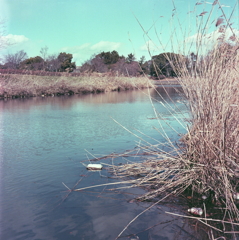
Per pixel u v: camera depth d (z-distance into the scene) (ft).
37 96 65.57
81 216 8.76
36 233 7.80
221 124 10.25
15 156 15.25
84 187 11.07
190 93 11.59
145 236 7.66
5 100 53.98
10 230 7.93
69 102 49.24
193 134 11.64
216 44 11.01
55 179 11.86
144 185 11.39
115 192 10.65
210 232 7.88
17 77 74.59
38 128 23.54
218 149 9.74
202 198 10.13
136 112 33.94
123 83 92.73
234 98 10.57
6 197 10.02
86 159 14.70
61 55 150.20
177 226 8.21
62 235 7.70
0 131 22.27
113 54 168.45
